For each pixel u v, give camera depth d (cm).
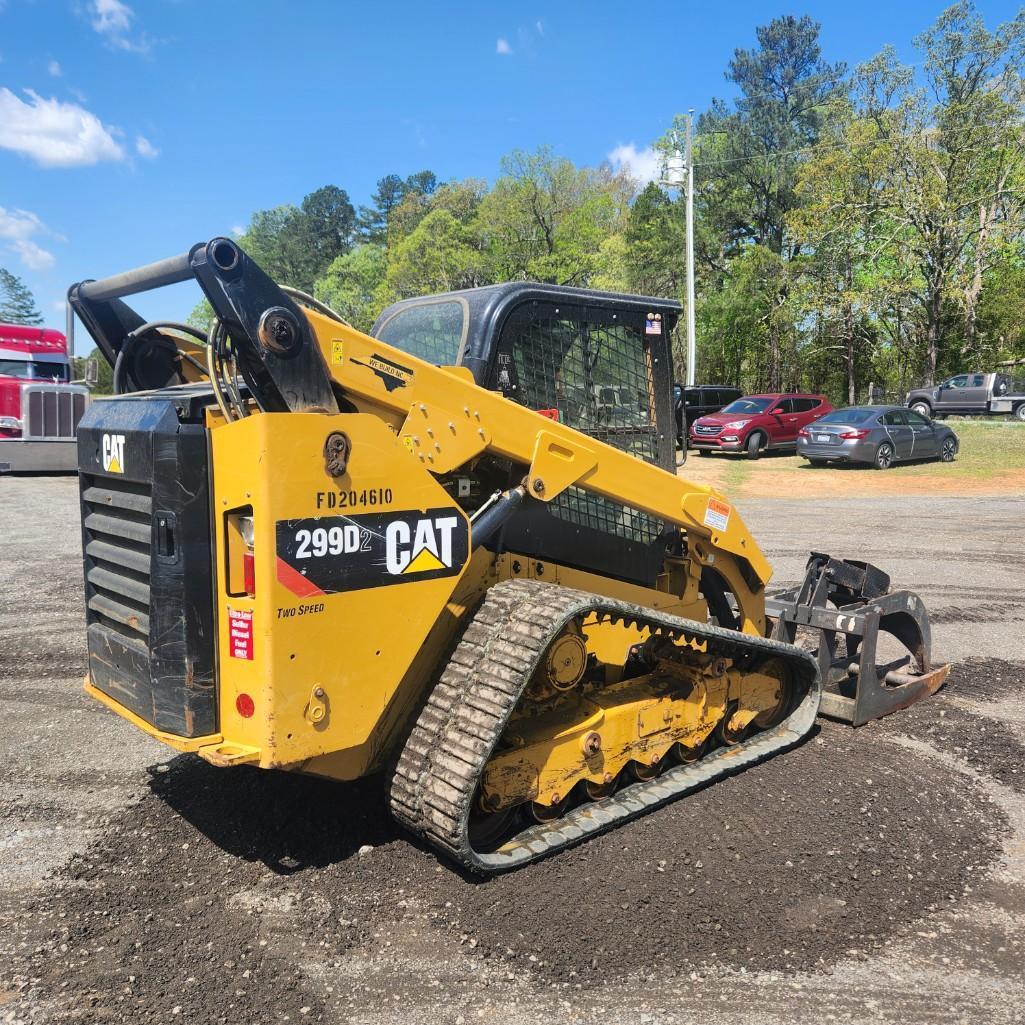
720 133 5056
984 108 3250
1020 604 832
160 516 314
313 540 305
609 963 291
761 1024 264
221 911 318
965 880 351
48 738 489
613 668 440
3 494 1491
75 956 291
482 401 365
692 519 458
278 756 302
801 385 4812
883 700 533
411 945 299
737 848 368
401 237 6525
